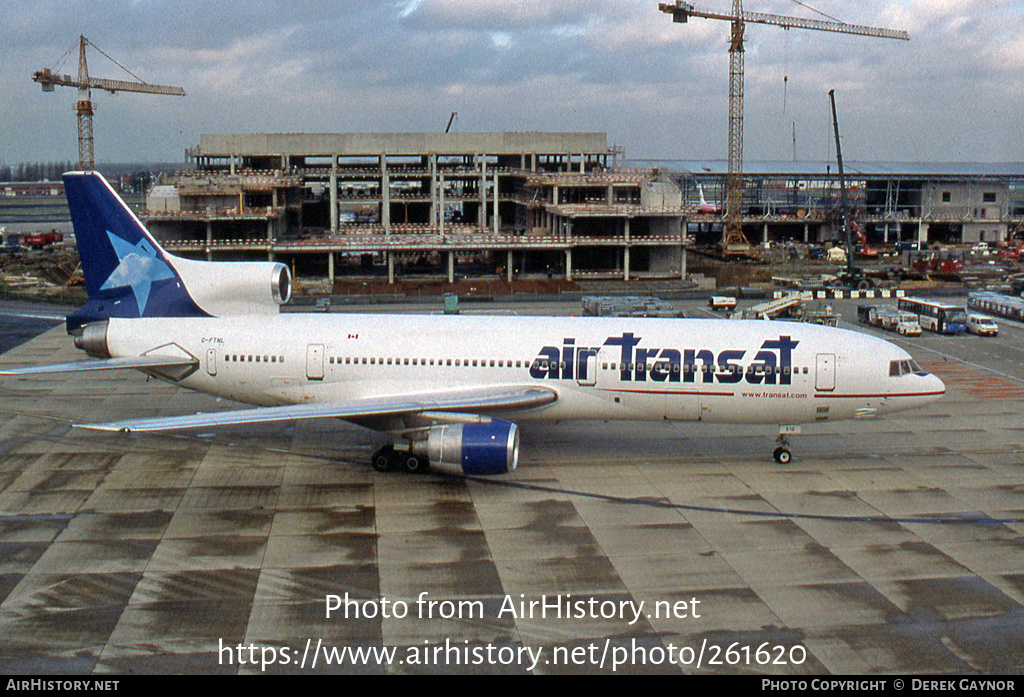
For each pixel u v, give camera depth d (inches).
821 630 1035.9
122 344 1724.9
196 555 1233.4
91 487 1510.8
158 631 1024.9
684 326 1663.4
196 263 1744.6
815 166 7751.0
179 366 1722.4
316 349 1679.4
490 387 1642.5
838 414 1610.5
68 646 990.4
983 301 3764.8
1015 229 6973.4
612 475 1594.5
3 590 1121.4
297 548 1261.1
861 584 1154.7
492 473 1478.8
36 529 1321.4
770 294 4323.3
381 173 5698.8
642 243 4901.6
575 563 1214.9
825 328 1653.5
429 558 1229.1
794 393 1587.1
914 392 1596.9
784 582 1160.2
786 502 1456.7
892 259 5999.0
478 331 1678.2
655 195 4911.4
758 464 1663.4
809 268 5492.1
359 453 1722.4
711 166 7849.4
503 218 6496.1
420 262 5841.5
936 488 1529.3
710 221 6752.0
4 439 1795.0
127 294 1759.4
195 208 4822.8
